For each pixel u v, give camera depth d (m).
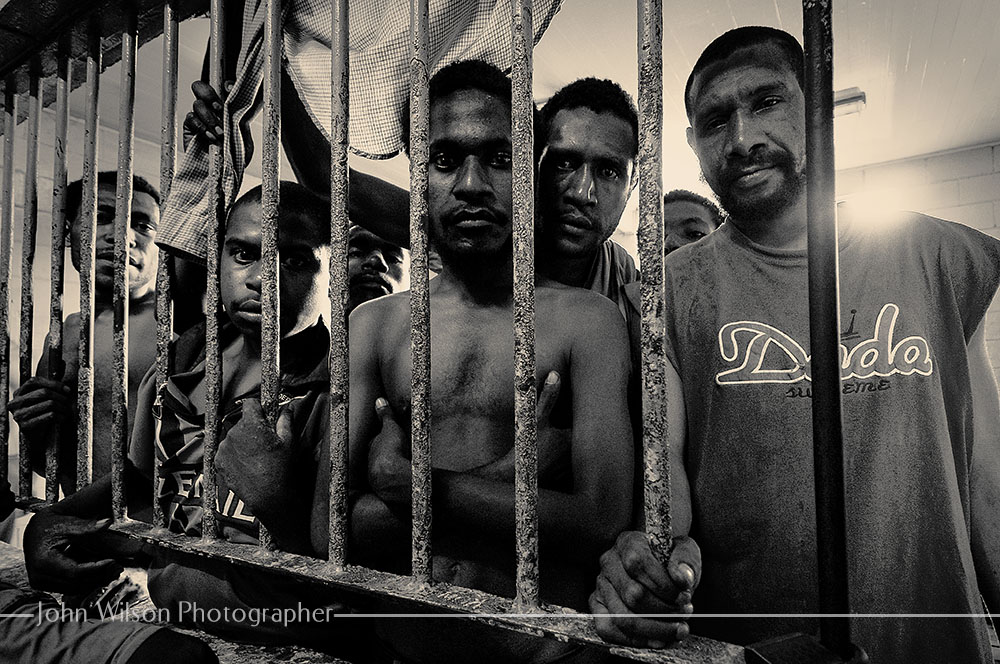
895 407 1.09
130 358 2.14
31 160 1.64
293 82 1.31
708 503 1.16
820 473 0.53
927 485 1.06
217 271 1.07
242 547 0.99
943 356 1.12
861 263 1.17
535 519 0.69
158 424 1.22
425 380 0.78
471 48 1.20
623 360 0.96
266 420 0.95
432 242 1.07
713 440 1.17
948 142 3.76
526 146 0.70
